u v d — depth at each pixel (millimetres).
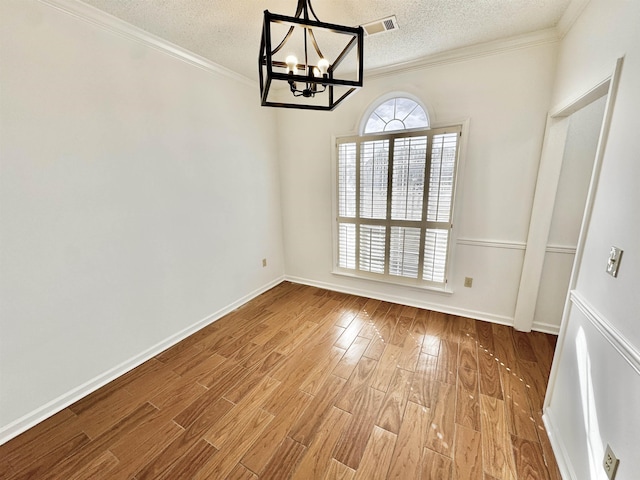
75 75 1688
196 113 2482
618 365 1031
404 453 1451
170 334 2443
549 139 2188
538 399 1784
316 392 1880
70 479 1353
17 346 1570
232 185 2943
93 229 1854
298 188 3547
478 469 1363
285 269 3965
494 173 2469
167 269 2369
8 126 1455
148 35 2029
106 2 1661
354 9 1783
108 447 1509
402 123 2881
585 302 1322
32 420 1643
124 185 2002
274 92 3377
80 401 1823
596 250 1275
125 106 1960
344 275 3451
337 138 3139
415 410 1716
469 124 2475
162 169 2250
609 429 1054
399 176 2865
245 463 1418
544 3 1753
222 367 2150
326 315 2939
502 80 2303
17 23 1445
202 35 2072
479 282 2723
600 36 1431
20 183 1518
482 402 1765
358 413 1703
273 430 1602
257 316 2949
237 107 2902
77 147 1732
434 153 2658
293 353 2307
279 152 3557
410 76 2633
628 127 1098
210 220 2730
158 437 1566
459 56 2387
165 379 2027
